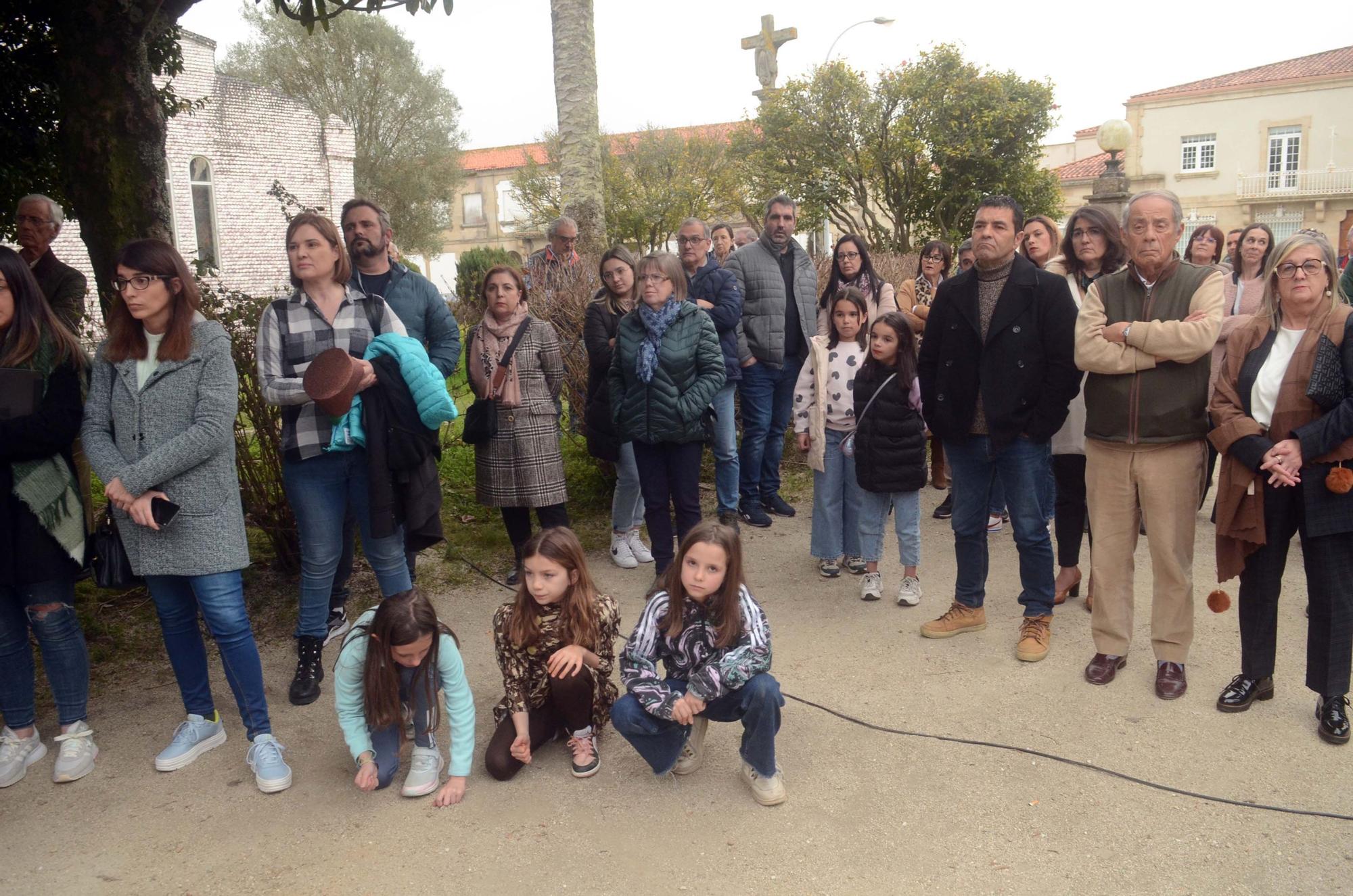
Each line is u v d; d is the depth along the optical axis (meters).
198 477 3.35
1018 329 4.09
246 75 30.86
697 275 6.11
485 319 5.20
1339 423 3.30
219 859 2.98
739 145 20.34
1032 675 4.16
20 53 5.48
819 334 6.79
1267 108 32.84
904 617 4.89
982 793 3.25
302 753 3.63
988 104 18.45
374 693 3.18
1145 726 3.68
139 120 4.61
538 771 3.49
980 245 4.14
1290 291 3.45
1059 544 4.96
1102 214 4.63
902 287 7.50
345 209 4.57
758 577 5.55
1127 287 3.86
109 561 3.41
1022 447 4.17
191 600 3.54
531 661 3.40
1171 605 3.88
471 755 3.32
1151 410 3.78
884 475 4.87
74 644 3.50
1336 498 3.37
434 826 3.14
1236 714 3.75
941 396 4.35
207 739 3.64
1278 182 32.91
